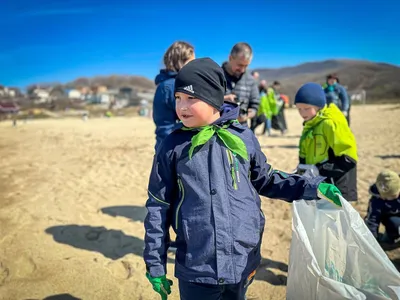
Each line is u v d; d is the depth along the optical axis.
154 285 1.77
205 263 1.68
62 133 13.95
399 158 7.06
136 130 14.99
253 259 1.78
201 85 1.69
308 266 1.81
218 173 1.70
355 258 1.82
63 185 5.82
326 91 7.43
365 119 15.66
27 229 4.06
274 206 4.59
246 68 3.76
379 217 3.36
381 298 1.73
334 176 2.62
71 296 2.85
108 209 4.71
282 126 11.56
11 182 6.05
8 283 3.01
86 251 3.55
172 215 1.82
